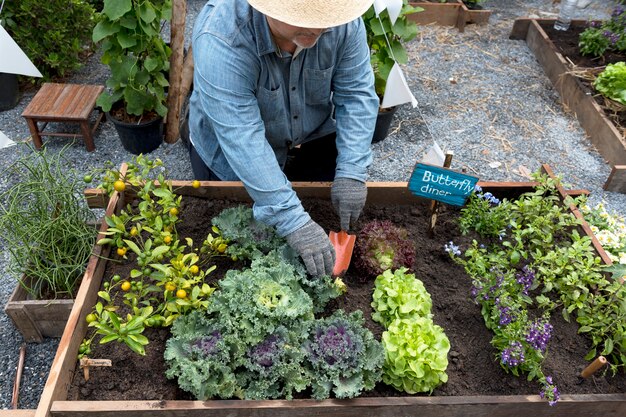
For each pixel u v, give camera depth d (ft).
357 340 6.10
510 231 8.25
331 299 7.01
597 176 12.17
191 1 18.28
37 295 7.88
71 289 7.95
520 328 6.25
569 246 7.59
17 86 13.11
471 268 7.22
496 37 17.28
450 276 7.57
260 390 5.75
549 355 6.72
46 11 12.80
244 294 6.22
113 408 5.54
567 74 14.26
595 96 13.35
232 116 6.15
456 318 7.04
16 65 6.14
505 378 6.40
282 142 8.07
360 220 8.23
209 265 7.38
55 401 5.58
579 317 6.82
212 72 6.01
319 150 9.43
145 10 10.38
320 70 6.96
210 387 5.63
